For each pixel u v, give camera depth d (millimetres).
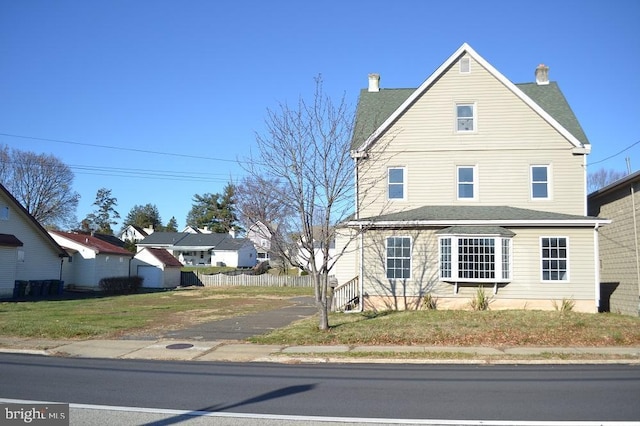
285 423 6617
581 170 21297
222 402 7711
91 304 25750
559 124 21391
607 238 22844
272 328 16219
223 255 72375
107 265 41500
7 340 13812
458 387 8789
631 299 20422
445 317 16797
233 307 24391
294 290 41062
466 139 21859
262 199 19312
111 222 91438
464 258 19562
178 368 10609
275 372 10188
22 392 8305
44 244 34125
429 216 20047
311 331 14664
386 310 19547
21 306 23969
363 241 20422
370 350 12266
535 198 21422
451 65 22250
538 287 19547
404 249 20375
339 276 24312
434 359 11445
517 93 21734
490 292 19734
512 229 19922
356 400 7848
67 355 12086
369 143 21547
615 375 9922
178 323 17516
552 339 13484
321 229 15602
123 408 7332
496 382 9219
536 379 9508
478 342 13266
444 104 22109
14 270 30234
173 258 48750
